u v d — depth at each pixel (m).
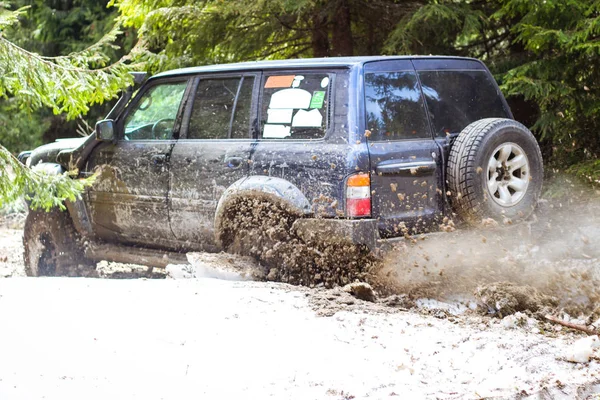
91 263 8.38
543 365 4.52
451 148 6.29
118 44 17.61
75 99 7.52
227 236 6.80
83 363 4.46
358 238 5.91
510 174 6.36
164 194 7.24
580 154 9.46
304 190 6.25
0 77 7.16
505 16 10.06
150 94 7.64
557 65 8.89
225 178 6.76
